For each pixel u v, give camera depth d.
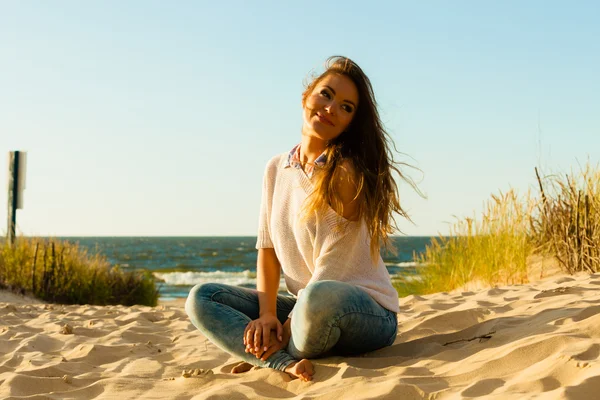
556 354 2.16
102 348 3.62
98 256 10.33
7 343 3.97
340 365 2.53
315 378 2.47
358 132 2.79
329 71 2.74
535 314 3.07
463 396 1.98
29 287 8.73
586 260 6.24
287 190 2.79
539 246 6.97
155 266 40.19
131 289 9.82
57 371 3.07
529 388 1.96
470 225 7.20
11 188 9.58
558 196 6.74
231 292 2.83
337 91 2.68
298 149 2.85
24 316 5.65
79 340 4.02
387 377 2.31
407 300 5.18
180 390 2.60
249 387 2.45
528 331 2.67
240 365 2.78
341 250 2.65
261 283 2.87
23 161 9.73
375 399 2.07
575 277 5.36
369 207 2.65
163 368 3.13
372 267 2.72
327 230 2.65
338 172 2.62
